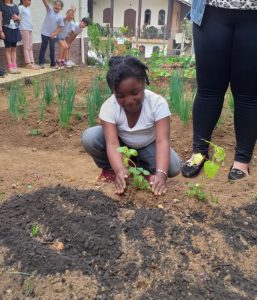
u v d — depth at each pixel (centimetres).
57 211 112
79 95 260
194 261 99
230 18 141
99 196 119
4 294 88
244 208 125
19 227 107
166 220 110
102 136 134
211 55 147
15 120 215
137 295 88
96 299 87
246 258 102
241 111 150
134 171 117
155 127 126
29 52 430
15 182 138
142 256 98
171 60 370
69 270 93
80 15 601
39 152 186
